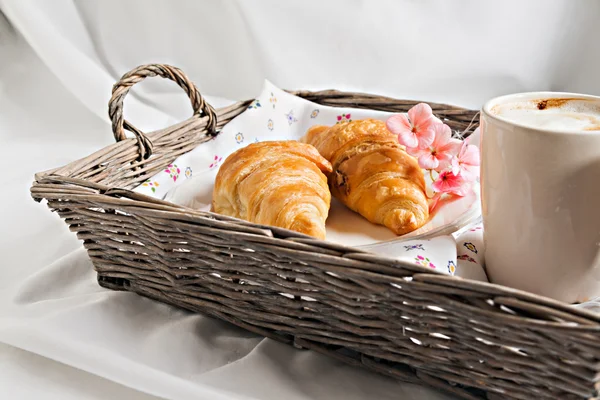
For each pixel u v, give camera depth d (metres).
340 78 1.05
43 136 0.91
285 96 0.71
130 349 0.51
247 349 0.51
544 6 0.97
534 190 0.45
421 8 1.00
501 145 0.46
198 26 1.04
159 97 1.04
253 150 0.58
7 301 0.56
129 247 0.52
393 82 1.05
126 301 0.55
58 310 0.54
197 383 0.48
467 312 0.40
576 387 0.40
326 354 0.49
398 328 0.44
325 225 0.58
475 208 0.56
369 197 0.57
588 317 0.38
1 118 0.95
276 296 0.47
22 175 0.78
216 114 0.68
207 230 0.46
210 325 0.53
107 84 0.99
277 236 0.45
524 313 0.39
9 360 0.53
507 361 0.41
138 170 0.63
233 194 0.57
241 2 1.01
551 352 0.39
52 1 1.00
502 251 0.48
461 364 0.43
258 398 0.47
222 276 0.48
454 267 0.51
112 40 1.05
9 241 0.65
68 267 0.59
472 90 1.04
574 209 0.44
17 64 1.01
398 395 0.47
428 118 0.58
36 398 0.50
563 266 0.46
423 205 0.56
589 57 0.99
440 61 1.03
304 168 0.56
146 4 1.03
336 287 0.44
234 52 1.05
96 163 0.58
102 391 0.50
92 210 0.51
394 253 0.51
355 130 0.61
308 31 1.03
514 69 1.02
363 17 1.01
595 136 0.43
